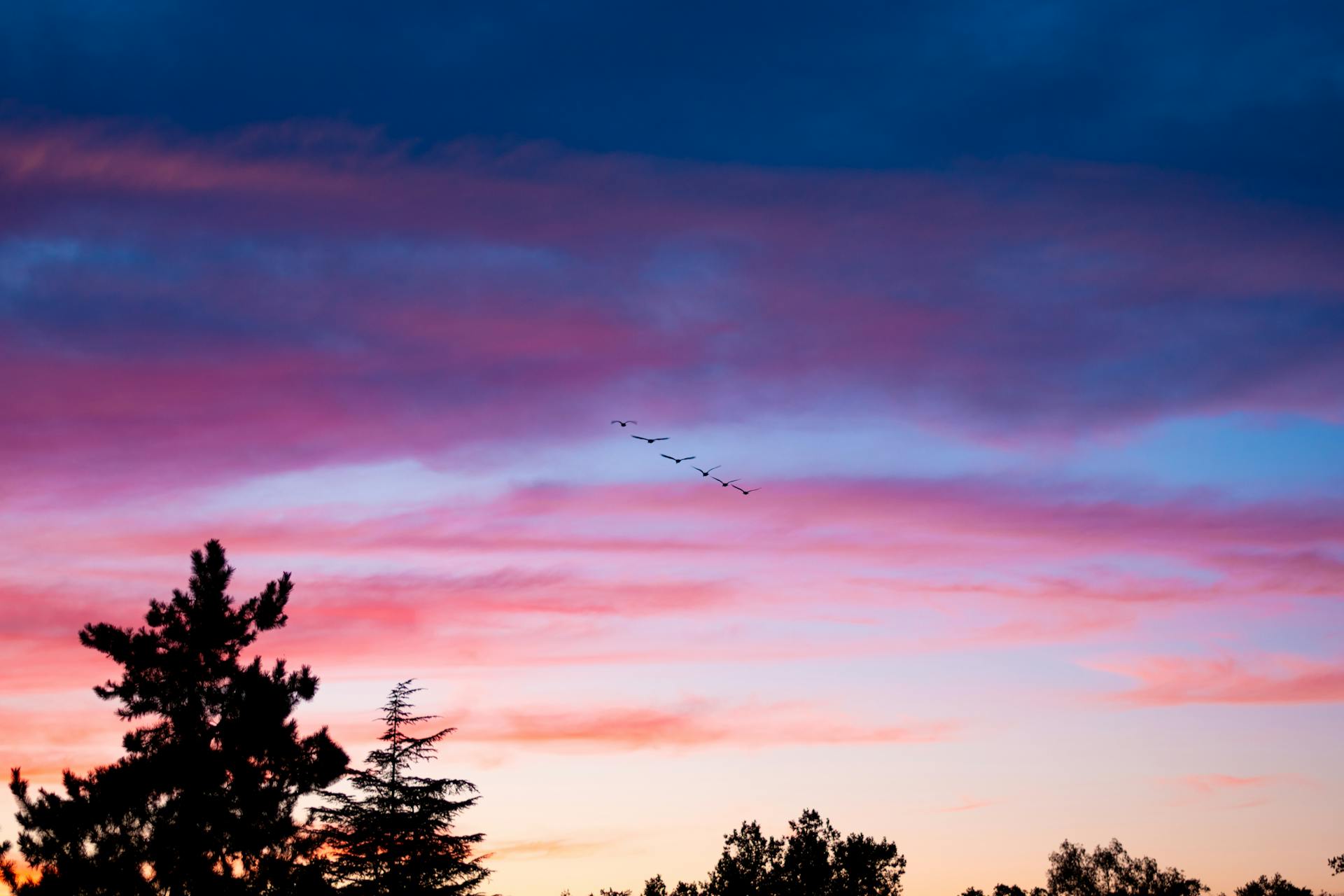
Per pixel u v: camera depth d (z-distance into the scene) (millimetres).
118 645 39625
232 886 37312
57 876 35812
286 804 39531
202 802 37750
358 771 43500
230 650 41375
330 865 41594
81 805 36875
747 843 84062
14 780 37312
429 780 43875
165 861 36812
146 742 38875
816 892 81750
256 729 38844
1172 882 104062
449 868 43062
